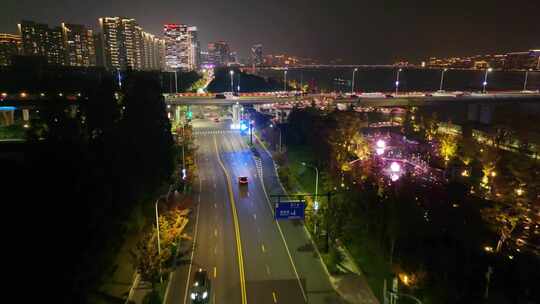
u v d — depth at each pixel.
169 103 132.50
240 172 93.69
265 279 49.06
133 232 55.03
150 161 67.44
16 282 33.06
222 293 46.19
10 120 127.12
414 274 46.22
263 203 74.25
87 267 39.41
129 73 89.19
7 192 40.56
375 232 57.09
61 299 34.53
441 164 92.88
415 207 58.06
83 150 53.00
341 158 82.06
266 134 129.75
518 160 78.12
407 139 116.38
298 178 87.12
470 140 105.62
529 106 167.50
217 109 196.00
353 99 144.62
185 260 53.56
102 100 68.94
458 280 47.25
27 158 53.59
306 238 60.31
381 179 72.50
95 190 46.81
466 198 70.88
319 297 45.56
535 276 48.69
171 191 72.75
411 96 150.12
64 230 38.78
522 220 61.47
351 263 52.47
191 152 95.38
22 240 36.12
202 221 66.06
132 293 46.00
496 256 53.34
